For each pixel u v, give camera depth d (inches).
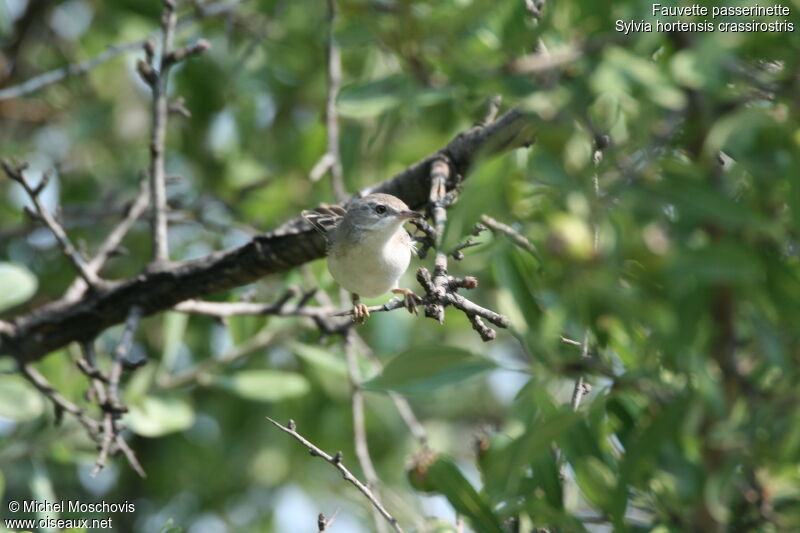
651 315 189.6
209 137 609.6
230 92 574.2
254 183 572.7
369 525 581.6
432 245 357.1
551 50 241.3
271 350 581.3
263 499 614.5
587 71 212.2
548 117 209.3
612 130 245.8
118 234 459.5
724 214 184.7
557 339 222.8
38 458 481.7
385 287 411.8
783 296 195.8
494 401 658.2
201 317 585.3
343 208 420.5
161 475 603.2
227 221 584.1
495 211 215.0
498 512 271.6
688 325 188.5
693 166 199.0
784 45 210.5
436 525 305.7
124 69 631.8
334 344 518.9
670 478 220.5
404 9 235.6
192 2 530.6
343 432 588.4
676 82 202.4
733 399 198.4
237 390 498.0
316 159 573.6
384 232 392.5
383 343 529.3
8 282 452.1
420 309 545.6
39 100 644.7
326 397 590.9
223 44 603.2
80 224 573.3
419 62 246.1
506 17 256.4
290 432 322.3
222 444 599.5
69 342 445.1
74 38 641.0
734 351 198.1
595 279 190.2
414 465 333.1
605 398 224.7
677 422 200.2
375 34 248.1
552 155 206.7
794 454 196.9
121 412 376.2
